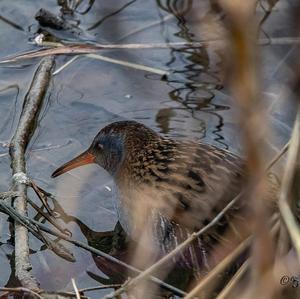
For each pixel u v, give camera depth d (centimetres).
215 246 820
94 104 1101
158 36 1206
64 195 958
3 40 1202
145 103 1106
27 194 943
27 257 825
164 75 1148
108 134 942
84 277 852
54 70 1156
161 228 852
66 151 1018
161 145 910
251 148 365
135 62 1172
